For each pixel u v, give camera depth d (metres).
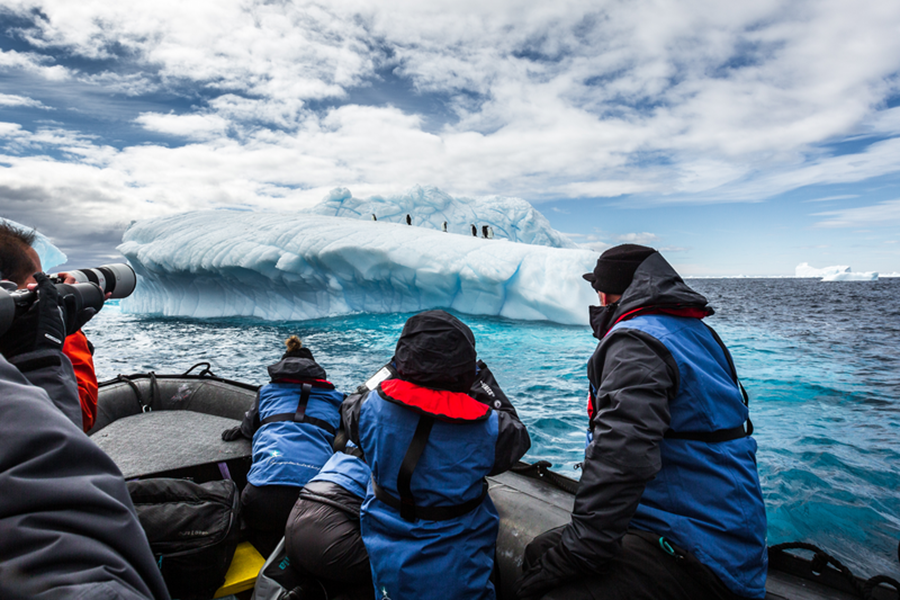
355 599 1.31
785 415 5.30
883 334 12.27
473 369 1.15
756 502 0.98
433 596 1.06
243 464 1.96
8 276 0.98
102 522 0.38
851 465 3.85
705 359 0.99
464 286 14.92
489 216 67.81
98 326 14.22
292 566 1.39
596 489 0.91
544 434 4.68
